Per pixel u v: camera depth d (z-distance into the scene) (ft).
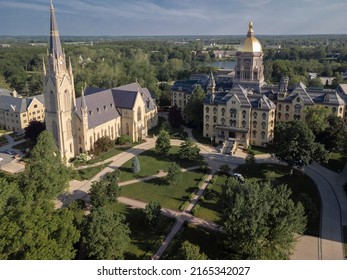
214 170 372.58
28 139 456.45
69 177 314.55
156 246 238.07
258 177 352.08
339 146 386.52
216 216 279.90
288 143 337.11
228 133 458.50
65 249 181.37
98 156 417.08
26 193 242.37
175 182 333.62
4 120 540.93
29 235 170.40
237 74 522.47
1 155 422.82
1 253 167.73
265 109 431.84
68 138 395.75
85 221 213.66
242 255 224.53
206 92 549.54
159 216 261.65
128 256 230.68
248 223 201.16
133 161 364.17
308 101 464.24
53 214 207.41
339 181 340.80
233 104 447.01
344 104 463.83
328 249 235.81
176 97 613.93
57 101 371.35
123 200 307.58
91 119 420.77
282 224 199.21
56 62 364.38
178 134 501.15
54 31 358.43
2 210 208.13
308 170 366.43
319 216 277.23
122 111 472.85
